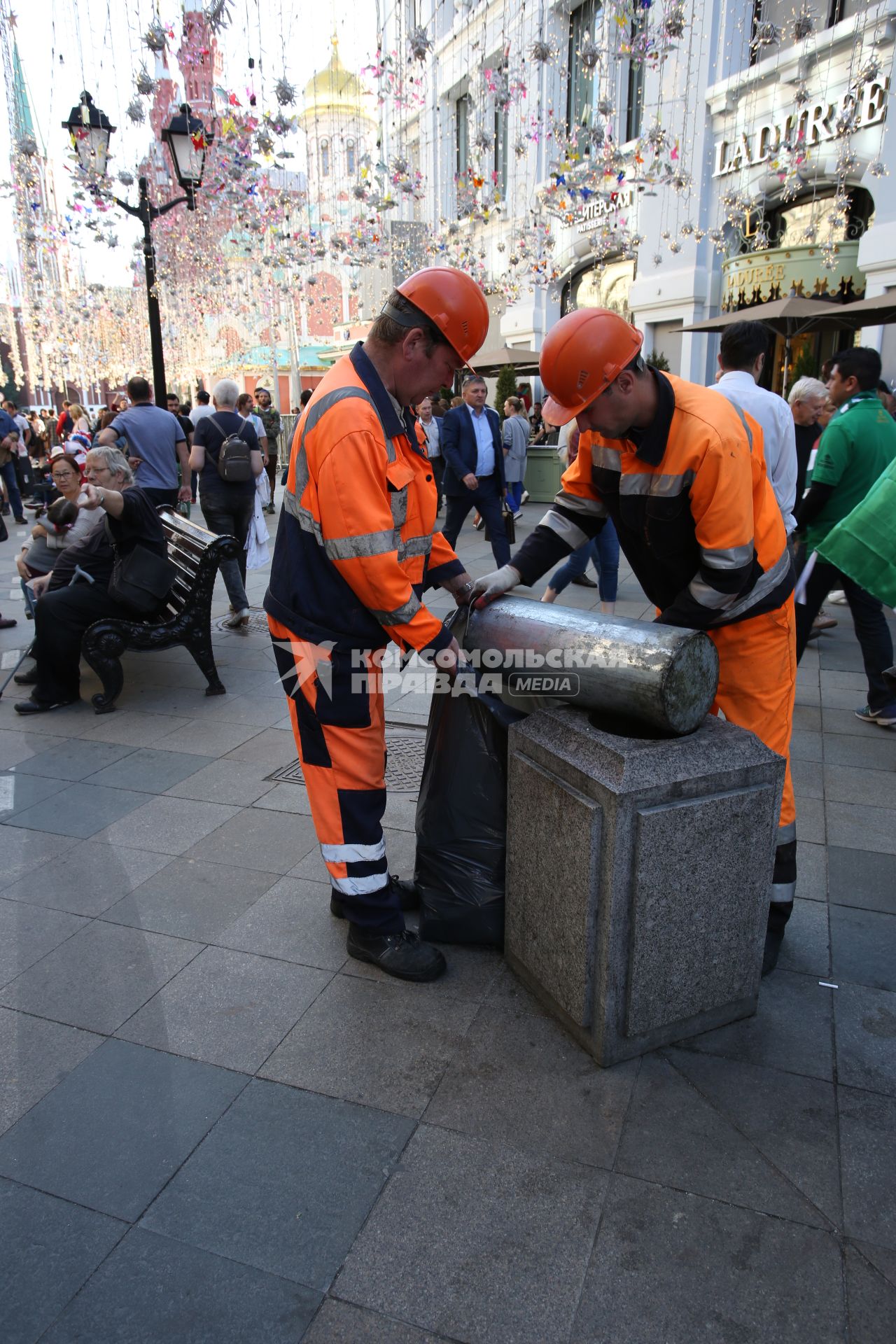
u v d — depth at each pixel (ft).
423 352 6.80
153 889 9.50
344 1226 5.48
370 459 6.58
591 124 26.71
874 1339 4.78
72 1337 4.81
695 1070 6.80
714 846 6.54
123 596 15.12
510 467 38.27
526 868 7.40
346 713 7.38
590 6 24.76
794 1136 6.16
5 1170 5.92
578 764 6.48
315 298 46.29
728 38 37.81
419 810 8.57
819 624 19.49
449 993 7.77
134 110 21.07
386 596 6.75
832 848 10.23
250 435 21.67
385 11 25.61
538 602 7.73
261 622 22.20
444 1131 6.22
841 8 33.91
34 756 13.43
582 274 58.54
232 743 13.92
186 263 40.93
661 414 6.63
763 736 7.77
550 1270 5.18
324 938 8.61
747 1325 4.86
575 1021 6.99
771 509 7.34
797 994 7.69
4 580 27.09
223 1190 5.75
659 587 7.88
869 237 35.22
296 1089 6.64
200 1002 7.66
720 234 34.96
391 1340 4.79
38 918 8.98
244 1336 4.81
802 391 18.57
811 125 35.68
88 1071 6.85
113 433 21.94
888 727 13.97
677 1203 5.63
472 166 30.76
